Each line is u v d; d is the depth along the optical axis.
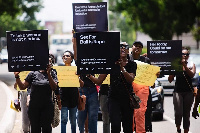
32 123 8.71
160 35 47.28
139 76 9.91
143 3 47.66
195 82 22.14
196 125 13.84
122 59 8.57
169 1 45.88
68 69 9.88
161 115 14.83
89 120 10.56
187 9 44.97
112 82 8.53
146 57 10.78
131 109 8.57
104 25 10.01
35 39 8.30
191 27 46.84
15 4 44.94
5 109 14.98
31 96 8.65
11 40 8.30
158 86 15.02
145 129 10.59
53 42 58.16
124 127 8.65
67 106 10.38
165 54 10.95
